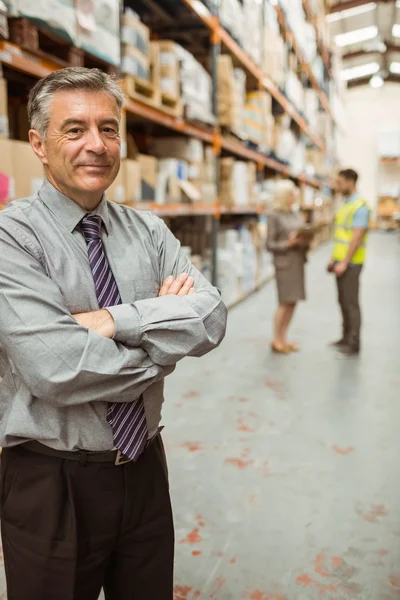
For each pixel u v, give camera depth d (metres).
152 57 4.25
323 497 2.62
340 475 2.83
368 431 3.39
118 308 1.19
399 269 11.53
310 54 11.73
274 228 4.88
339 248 4.95
